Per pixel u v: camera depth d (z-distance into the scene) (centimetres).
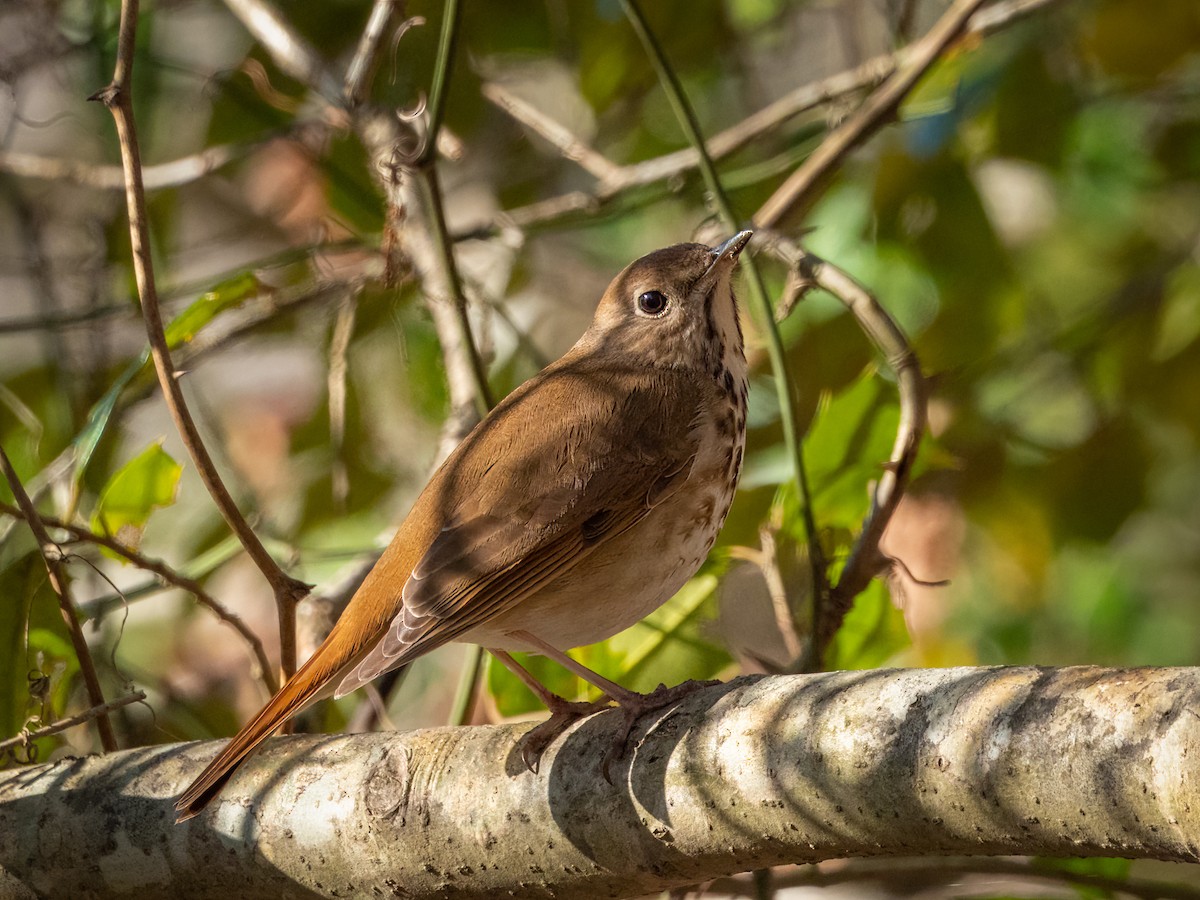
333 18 1298
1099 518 1287
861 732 552
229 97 1266
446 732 672
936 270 1226
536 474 777
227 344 1169
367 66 1009
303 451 1309
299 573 1120
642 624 947
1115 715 497
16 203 1233
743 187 1277
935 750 533
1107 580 1389
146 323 734
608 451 788
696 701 620
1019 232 1441
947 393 1231
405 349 1149
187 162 1198
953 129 1234
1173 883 886
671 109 1413
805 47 1539
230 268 1452
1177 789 473
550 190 1423
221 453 1120
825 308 1208
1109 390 1302
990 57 1292
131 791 703
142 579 1338
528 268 1384
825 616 828
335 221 1216
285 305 1161
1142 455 1289
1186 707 481
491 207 1412
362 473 1279
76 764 729
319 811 664
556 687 939
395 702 1325
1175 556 1418
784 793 567
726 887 920
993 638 1302
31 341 1466
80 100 1287
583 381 834
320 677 728
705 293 859
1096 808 494
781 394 855
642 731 623
